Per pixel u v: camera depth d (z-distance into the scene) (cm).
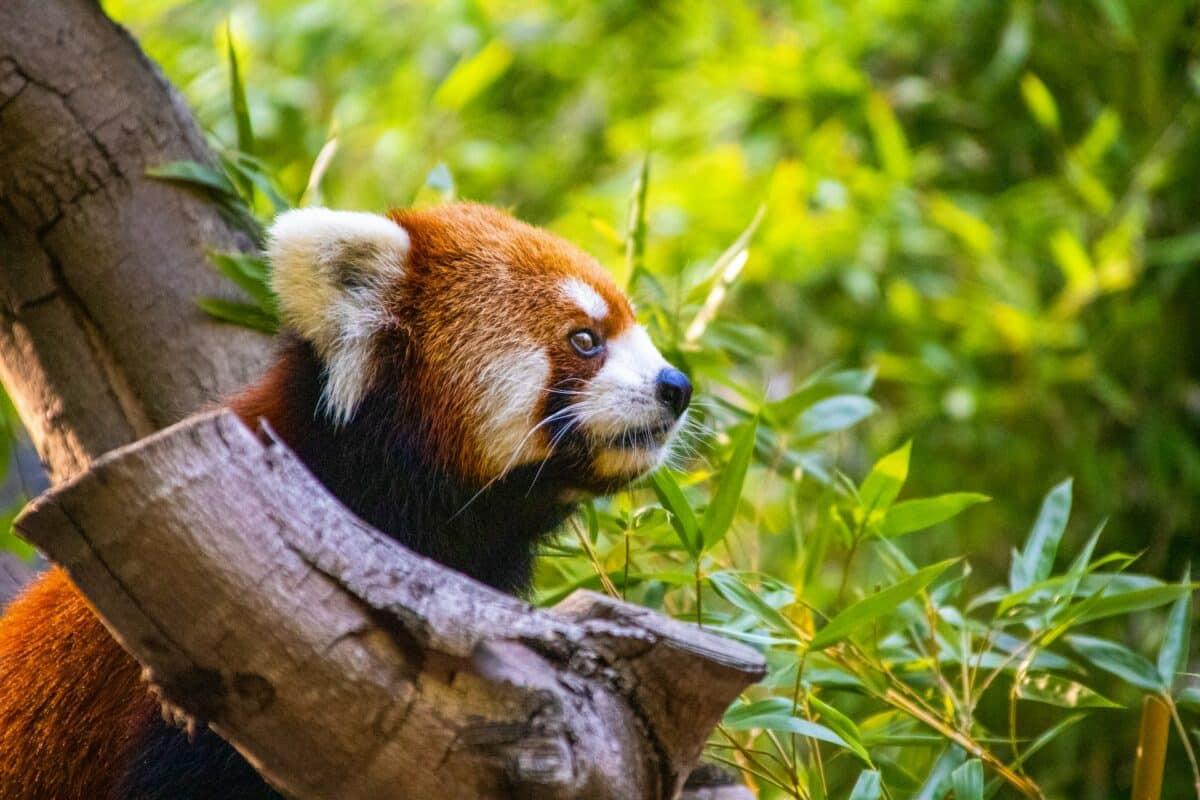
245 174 745
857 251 1081
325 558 368
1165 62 1128
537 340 608
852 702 946
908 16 1159
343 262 590
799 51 1120
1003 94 1177
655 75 1245
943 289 1121
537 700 363
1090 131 1150
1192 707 670
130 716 550
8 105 643
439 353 597
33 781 568
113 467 356
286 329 612
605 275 648
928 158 1151
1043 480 1126
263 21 1201
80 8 675
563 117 1313
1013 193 1141
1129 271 1054
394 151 1173
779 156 1184
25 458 1028
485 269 618
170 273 673
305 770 379
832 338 1165
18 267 667
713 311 745
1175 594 598
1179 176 1084
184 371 663
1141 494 1123
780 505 949
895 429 1165
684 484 702
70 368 666
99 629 566
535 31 1227
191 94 1141
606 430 610
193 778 521
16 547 827
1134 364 1101
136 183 675
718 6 1188
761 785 782
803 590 667
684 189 1099
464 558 608
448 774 368
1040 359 1071
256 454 370
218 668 370
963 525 1140
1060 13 1166
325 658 365
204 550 361
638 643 378
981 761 610
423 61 1194
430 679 367
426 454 590
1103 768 1006
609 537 774
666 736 385
